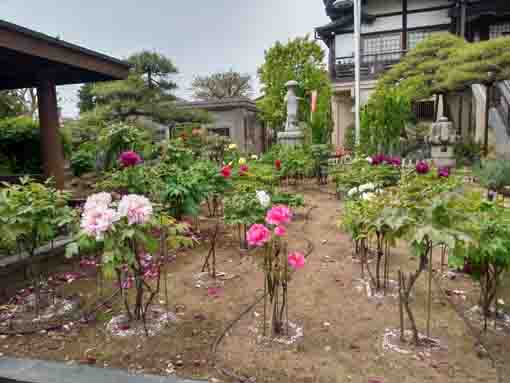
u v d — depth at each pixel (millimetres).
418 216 1895
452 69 10234
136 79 12680
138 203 1854
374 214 2336
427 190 2109
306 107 14602
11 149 6180
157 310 2277
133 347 1873
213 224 4441
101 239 1804
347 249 3490
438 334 1966
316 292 2539
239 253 3387
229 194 4246
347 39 16375
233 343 1898
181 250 3459
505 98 12359
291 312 2244
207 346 1872
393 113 8805
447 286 2607
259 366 1693
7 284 2705
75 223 2328
